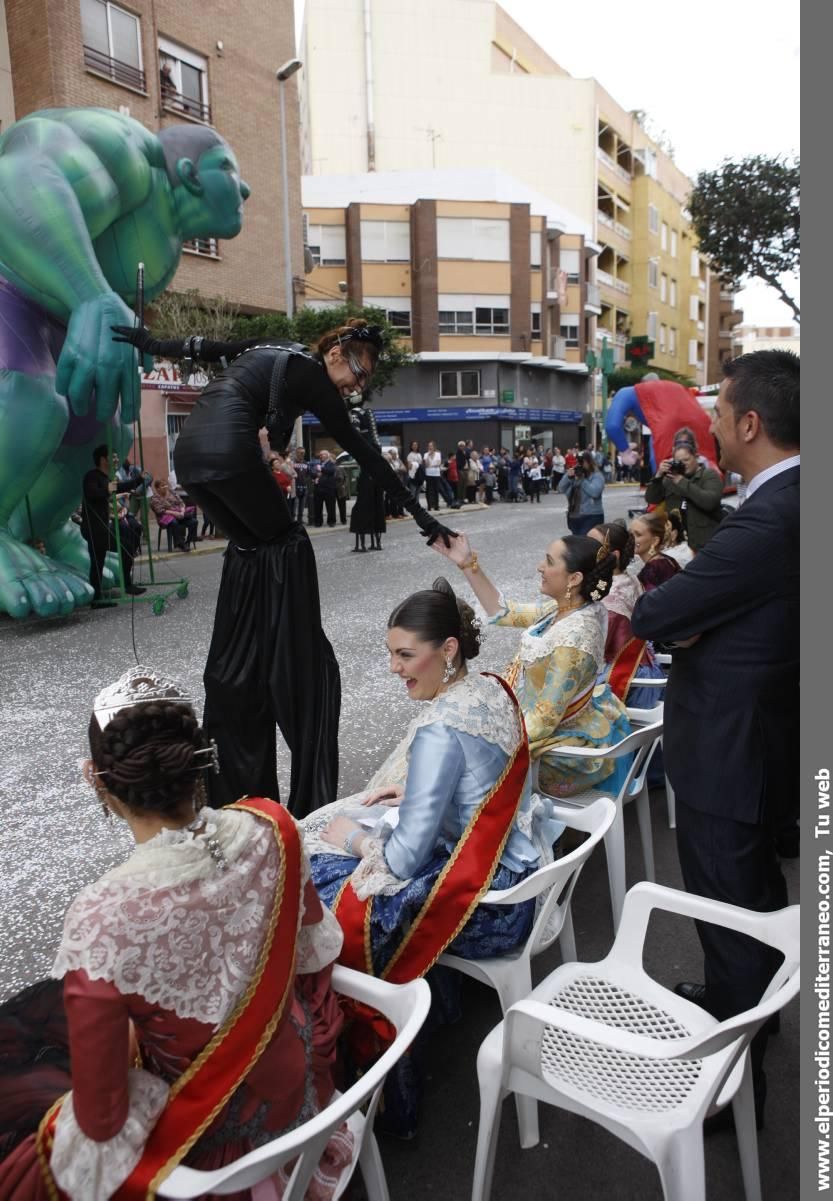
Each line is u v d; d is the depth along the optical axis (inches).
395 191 1358.3
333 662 133.3
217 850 56.5
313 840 100.1
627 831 160.4
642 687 168.6
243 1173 53.5
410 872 86.2
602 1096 71.4
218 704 129.6
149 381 736.3
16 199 302.5
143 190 329.1
